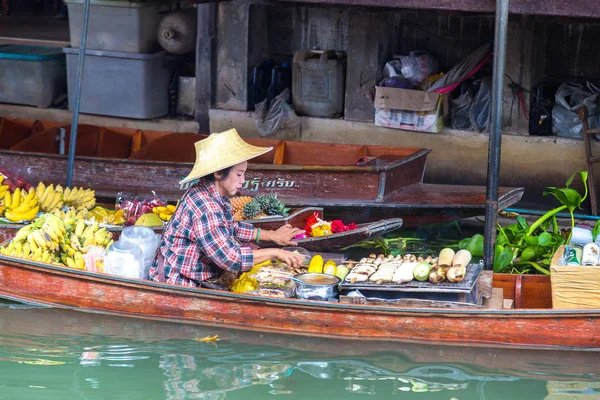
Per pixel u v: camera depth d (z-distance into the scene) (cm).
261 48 1231
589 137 1020
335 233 845
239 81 1188
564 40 1122
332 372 616
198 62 1195
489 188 732
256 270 719
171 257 681
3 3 1655
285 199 960
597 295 627
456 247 916
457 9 741
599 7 695
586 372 612
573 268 630
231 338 673
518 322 631
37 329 684
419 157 982
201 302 677
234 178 660
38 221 758
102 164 990
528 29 1054
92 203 904
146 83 1207
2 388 589
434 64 1145
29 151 1065
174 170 973
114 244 725
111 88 1222
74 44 1227
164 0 1234
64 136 1058
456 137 1100
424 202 930
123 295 694
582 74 1123
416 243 933
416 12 1177
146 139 1114
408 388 591
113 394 581
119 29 1198
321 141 1166
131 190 989
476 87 1109
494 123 721
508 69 1073
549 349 636
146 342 663
